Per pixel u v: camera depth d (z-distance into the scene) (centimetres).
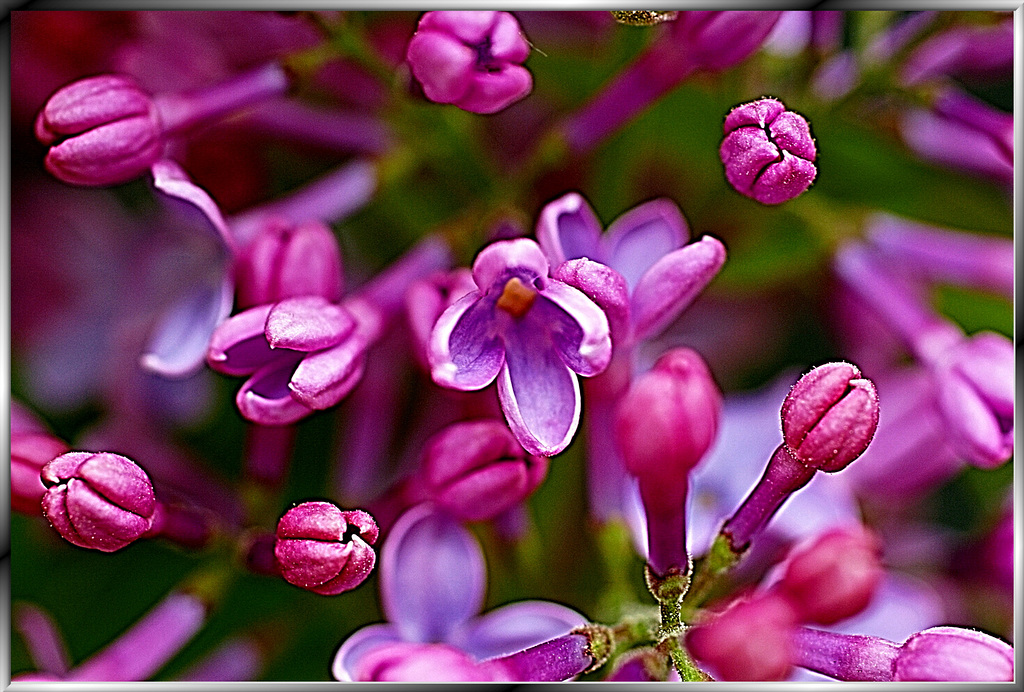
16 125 19
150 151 17
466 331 16
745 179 16
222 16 18
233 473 19
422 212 18
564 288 16
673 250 17
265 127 18
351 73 18
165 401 19
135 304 19
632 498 17
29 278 19
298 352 17
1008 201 19
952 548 19
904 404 18
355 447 18
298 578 16
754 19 17
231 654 18
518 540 18
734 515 17
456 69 16
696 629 16
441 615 17
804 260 19
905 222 19
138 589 18
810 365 19
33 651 18
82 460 16
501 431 17
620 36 18
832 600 17
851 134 19
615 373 17
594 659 17
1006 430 18
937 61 18
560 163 18
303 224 17
